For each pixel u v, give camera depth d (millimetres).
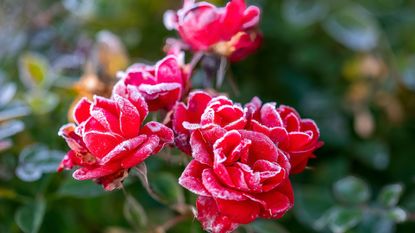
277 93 591
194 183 323
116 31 596
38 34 583
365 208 460
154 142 330
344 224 447
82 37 567
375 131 580
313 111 574
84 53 529
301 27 602
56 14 603
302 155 344
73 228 478
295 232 514
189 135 344
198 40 383
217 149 321
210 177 322
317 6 598
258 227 427
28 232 426
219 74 395
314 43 615
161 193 422
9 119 470
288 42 605
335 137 560
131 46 588
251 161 331
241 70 591
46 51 581
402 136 579
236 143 324
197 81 478
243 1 371
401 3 633
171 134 338
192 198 394
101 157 329
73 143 335
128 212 437
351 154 562
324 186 532
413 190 546
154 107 359
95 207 488
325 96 585
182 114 348
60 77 521
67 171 444
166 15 409
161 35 599
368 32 586
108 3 586
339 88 597
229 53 388
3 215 472
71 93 485
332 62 602
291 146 338
